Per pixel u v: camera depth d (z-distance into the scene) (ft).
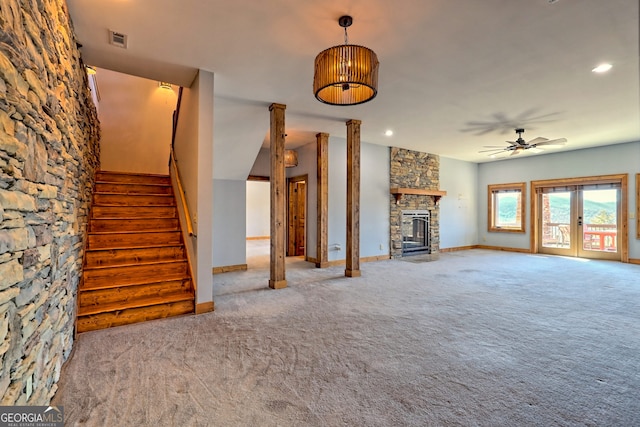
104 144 20.18
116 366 7.50
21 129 4.56
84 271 11.08
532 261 23.03
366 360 7.86
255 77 12.05
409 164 25.80
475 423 5.57
